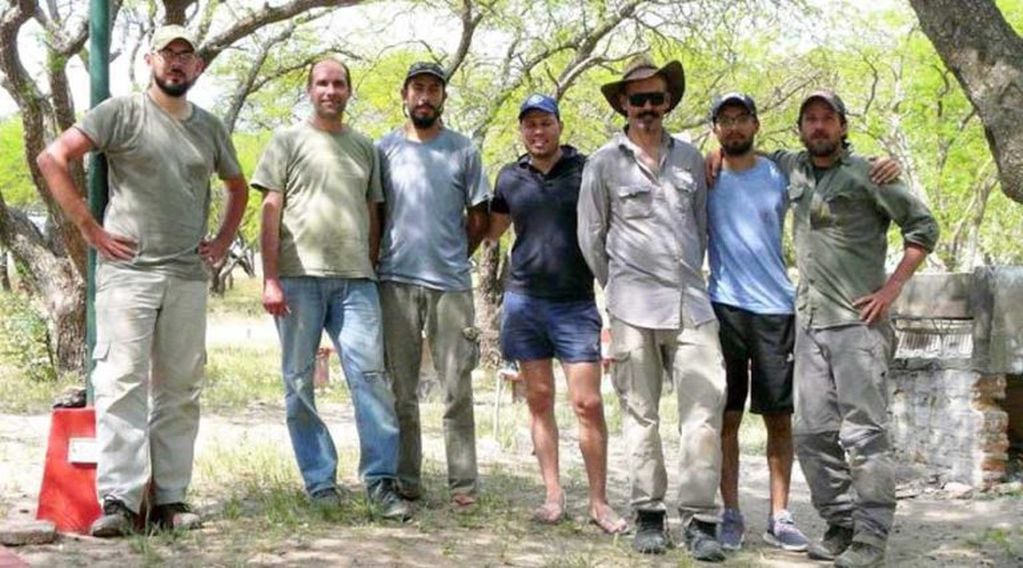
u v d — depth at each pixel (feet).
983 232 116.16
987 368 26.68
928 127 91.09
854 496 19.75
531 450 32.73
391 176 21.90
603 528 21.20
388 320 21.98
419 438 22.77
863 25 76.64
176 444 20.10
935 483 27.63
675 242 19.61
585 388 21.24
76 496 19.72
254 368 58.65
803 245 19.36
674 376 19.83
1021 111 18.62
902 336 29.48
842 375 18.98
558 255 21.03
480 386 55.47
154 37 19.40
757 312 20.15
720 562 19.40
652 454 19.95
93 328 20.51
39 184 45.06
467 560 18.69
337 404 45.19
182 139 19.61
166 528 19.85
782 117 73.51
